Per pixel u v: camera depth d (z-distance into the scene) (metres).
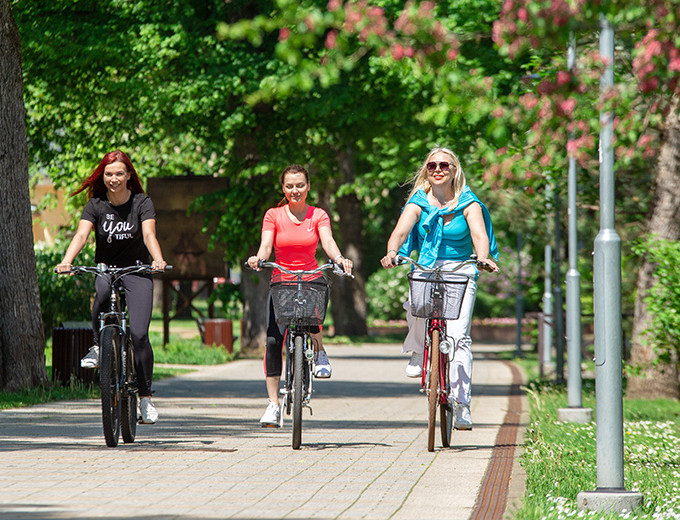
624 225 37.09
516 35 8.67
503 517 10.98
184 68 47.06
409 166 47.59
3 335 28.06
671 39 8.88
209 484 13.17
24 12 41.59
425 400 30.03
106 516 10.91
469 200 17.39
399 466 15.09
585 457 16.67
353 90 45.47
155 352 51.44
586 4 8.49
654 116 9.84
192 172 61.94
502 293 100.06
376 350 71.50
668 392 32.25
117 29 44.66
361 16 8.66
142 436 18.61
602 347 12.38
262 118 52.16
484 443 18.38
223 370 44.53
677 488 13.52
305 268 17.28
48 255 45.84
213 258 54.94
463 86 9.24
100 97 46.53
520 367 54.75
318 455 16.27
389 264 16.84
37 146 50.06
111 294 16.78
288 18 8.70
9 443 17.25
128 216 17.22
